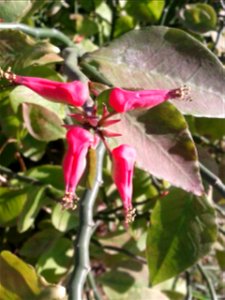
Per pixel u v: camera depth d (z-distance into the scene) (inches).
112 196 4.1
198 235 3.6
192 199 3.6
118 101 2.6
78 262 2.5
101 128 2.6
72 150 2.5
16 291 2.6
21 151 3.9
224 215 3.9
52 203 3.7
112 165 2.6
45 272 3.8
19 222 3.5
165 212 3.6
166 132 2.9
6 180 3.8
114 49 3.2
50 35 3.2
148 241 3.6
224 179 3.9
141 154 2.9
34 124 3.4
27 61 3.1
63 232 3.9
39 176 3.7
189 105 3.2
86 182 2.6
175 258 3.6
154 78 3.2
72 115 2.6
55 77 3.3
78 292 2.5
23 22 3.7
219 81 3.3
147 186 4.1
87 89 2.6
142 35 3.2
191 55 3.3
